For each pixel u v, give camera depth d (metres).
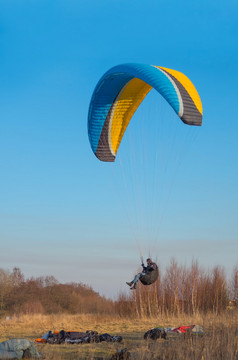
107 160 17.62
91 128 17.11
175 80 13.88
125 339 16.66
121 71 15.15
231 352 10.86
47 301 53.66
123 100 17.00
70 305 51.69
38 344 15.16
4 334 20.11
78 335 16.08
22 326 25.02
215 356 11.24
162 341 14.70
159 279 33.38
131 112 17.36
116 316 31.39
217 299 31.36
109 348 14.24
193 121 13.12
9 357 11.81
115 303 32.94
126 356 11.76
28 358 12.09
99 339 16.06
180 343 12.13
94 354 13.09
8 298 55.12
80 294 54.56
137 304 31.88
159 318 29.23
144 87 16.80
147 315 31.16
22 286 57.06
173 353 11.55
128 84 16.44
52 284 56.66
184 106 13.08
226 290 33.16
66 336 15.98
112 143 17.56
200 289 32.75
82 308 49.84
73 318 30.81
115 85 16.39
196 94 14.02
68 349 14.20
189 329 13.31
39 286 56.31
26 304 52.16
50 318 30.55
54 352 13.09
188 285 32.94
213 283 33.09
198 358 10.92
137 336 17.86
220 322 13.87
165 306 32.38
